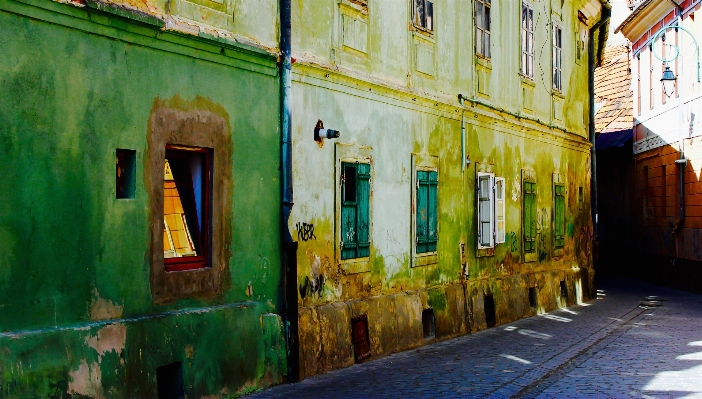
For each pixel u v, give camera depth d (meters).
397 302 13.65
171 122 9.05
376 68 13.30
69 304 7.77
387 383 10.65
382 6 13.48
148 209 8.73
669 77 24.06
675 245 28.31
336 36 12.21
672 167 28.39
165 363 8.70
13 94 7.27
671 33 28.75
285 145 10.86
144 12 8.57
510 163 19.06
